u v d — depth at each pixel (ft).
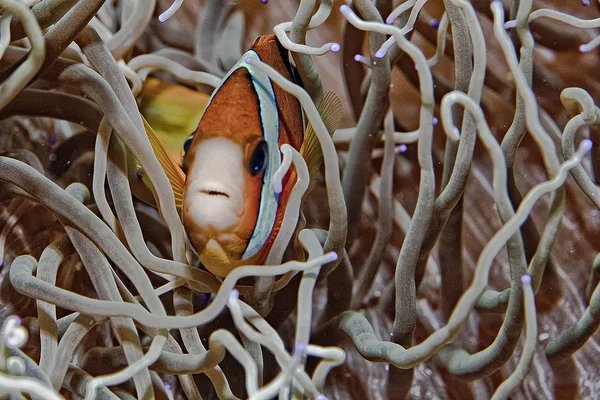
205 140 0.91
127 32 1.06
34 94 1.01
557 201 0.97
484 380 1.04
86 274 1.07
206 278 0.98
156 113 1.09
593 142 1.09
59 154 1.07
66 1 0.96
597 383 1.05
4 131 1.08
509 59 0.94
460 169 0.99
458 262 1.05
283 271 0.91
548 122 1.14
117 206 0.97
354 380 1.06
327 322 1.04
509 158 1.02
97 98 0.96
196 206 0.91
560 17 1.01
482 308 1.02
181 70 1.13
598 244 1.11
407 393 1.03
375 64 1.03
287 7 1.30
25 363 0.93
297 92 0.91
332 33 1.31
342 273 1.03
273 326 1.04
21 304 1.04
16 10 0.93
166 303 1.06
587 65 1.17
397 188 1.13
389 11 1.11
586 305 1.06
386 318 1.07
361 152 1.05
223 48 1.19
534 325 0.92
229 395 0.97
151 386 0.95
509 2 1.16
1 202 1.03
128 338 0.96
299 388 0.94
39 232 1.06
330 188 0.95
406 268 0.99
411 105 1.18
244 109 0.92
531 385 1.04
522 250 0.95
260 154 0.92
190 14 1.26
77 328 0.96
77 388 0.96
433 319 1.07
